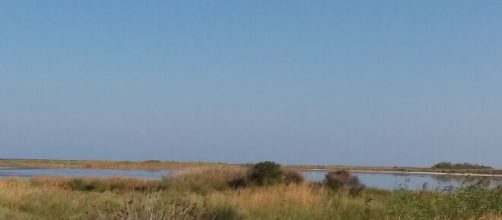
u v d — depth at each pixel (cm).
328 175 2822
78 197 1883
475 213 1342
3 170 7812
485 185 1408
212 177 3131
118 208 1205
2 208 1456
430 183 1638
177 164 11831
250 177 3084
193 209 1208
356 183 2825
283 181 2973
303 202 1659
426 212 1327
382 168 12688
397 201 1412
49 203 1656
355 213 1528
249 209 1605
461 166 10531
